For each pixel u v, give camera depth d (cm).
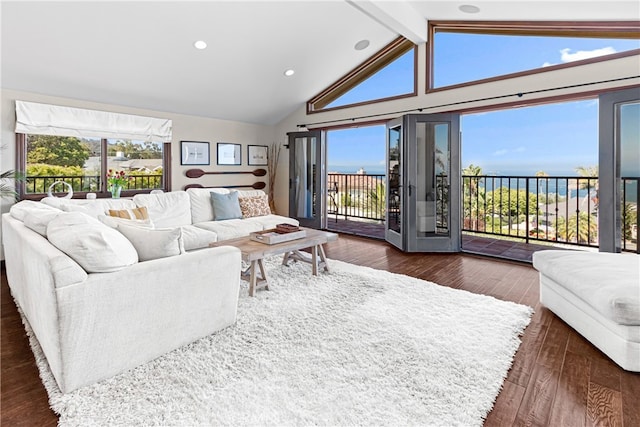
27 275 193
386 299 271
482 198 575
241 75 481
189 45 393
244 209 459
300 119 636
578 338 212
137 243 198
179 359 184
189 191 432
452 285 314
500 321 232
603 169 328
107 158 474
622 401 153
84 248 158
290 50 450
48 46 344
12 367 180
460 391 157
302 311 247
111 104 468
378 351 192
